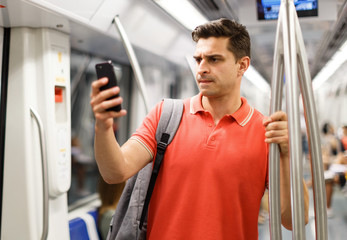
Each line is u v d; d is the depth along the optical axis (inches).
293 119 41.9
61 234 104.8
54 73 98.5
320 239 45.9
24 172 94.6
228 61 52.8
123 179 50.8
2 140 96.5
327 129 360.5
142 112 185.0
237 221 52.5
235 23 54.5
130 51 105.3
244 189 53.2
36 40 96.6
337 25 159.6
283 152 50.1
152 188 56.0
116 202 126.9
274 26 141.4
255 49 245.9
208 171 52.9
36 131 96.9
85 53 148.1
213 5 124.3
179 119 56.9
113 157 45.9
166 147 55.6
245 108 57.3
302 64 45.8
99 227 126.4
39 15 83.7
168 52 153.6
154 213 56.6
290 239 198.5
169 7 112.5
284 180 51.4
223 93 54.6
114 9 99.8
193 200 52.9
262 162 54.3
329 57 293.4
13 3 74.7
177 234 52.6
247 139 54.5
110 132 44.1
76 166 197.2
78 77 152.3
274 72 49.8
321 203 46.0
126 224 57.5
